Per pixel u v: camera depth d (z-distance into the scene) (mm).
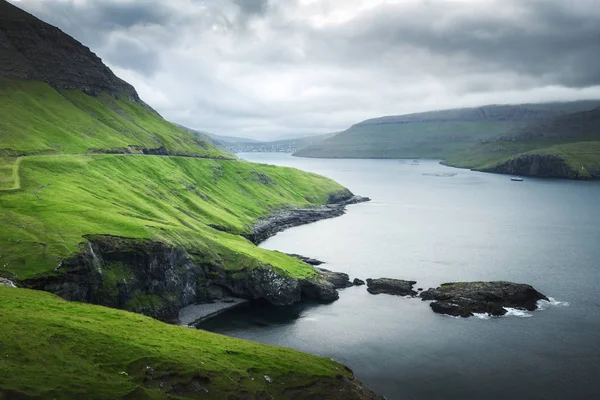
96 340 69438
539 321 126188
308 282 149250
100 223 132875
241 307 141250
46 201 139375
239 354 82062
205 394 66812
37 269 102938
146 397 59875
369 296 149250
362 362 104688
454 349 110688
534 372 99812
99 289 116062
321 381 80688
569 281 160625
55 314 77062
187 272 140875
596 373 99188
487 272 172875
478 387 94250
